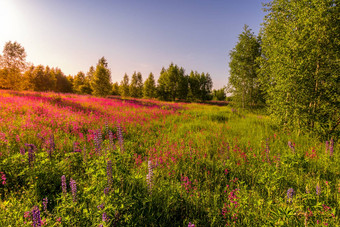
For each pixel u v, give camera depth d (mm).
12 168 4090
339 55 8180
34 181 3875
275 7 11000
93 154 5516
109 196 3076
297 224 2938
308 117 8766
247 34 25156
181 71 58125
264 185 4336
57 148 5910
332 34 8234
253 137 8859
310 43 8586
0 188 3604
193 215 3363
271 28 11492
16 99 13148
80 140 6977
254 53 24781
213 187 4480
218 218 3271
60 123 8547
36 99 14812
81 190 3764
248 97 26609
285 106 9430
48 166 4355
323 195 3688
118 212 2842
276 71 10008
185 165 5395
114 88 69625
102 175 3805
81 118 10039
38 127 7617
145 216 3205
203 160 5785
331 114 8680
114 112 13938
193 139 8328
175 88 54656
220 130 9945
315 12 8211
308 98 8969
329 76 8367
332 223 2893
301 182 4383
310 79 8758
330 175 4895
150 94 55688
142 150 6879
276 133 9352
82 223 2803
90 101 20109
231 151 6609
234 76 26328
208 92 63031
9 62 33469
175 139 8305
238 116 16422
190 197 3785
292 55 9086
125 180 3941
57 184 4090
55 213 2996
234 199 3455
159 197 3693
